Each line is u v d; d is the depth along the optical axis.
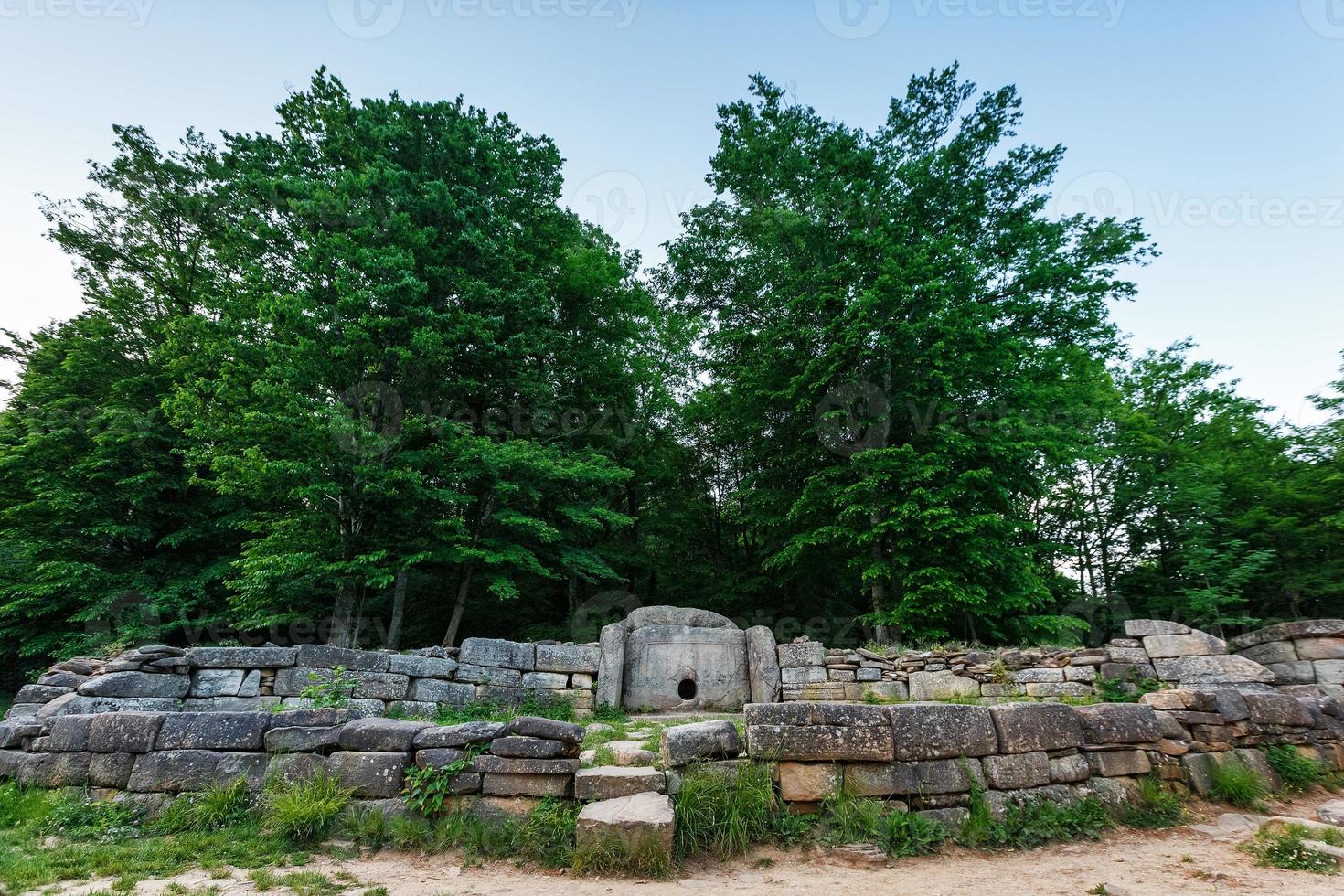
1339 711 6.59
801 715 5.10
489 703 9.01
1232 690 6.39
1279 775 5.87
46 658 15.85
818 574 19.05
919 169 14.88
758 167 16.50
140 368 16.95
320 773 4.88
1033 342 15.16
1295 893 3.76
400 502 12.78
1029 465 14.35
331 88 14.59
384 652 8.84
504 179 15.40
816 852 4.47
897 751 5.02
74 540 15.27
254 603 12.78
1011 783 5.10
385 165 13.58
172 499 16.48
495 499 14.53
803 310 15.56
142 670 7.62
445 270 13.85
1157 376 20.23
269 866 4.15
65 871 3.94
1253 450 16.80
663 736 5.11
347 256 12.52
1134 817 5.16
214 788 4.93
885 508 13.26
